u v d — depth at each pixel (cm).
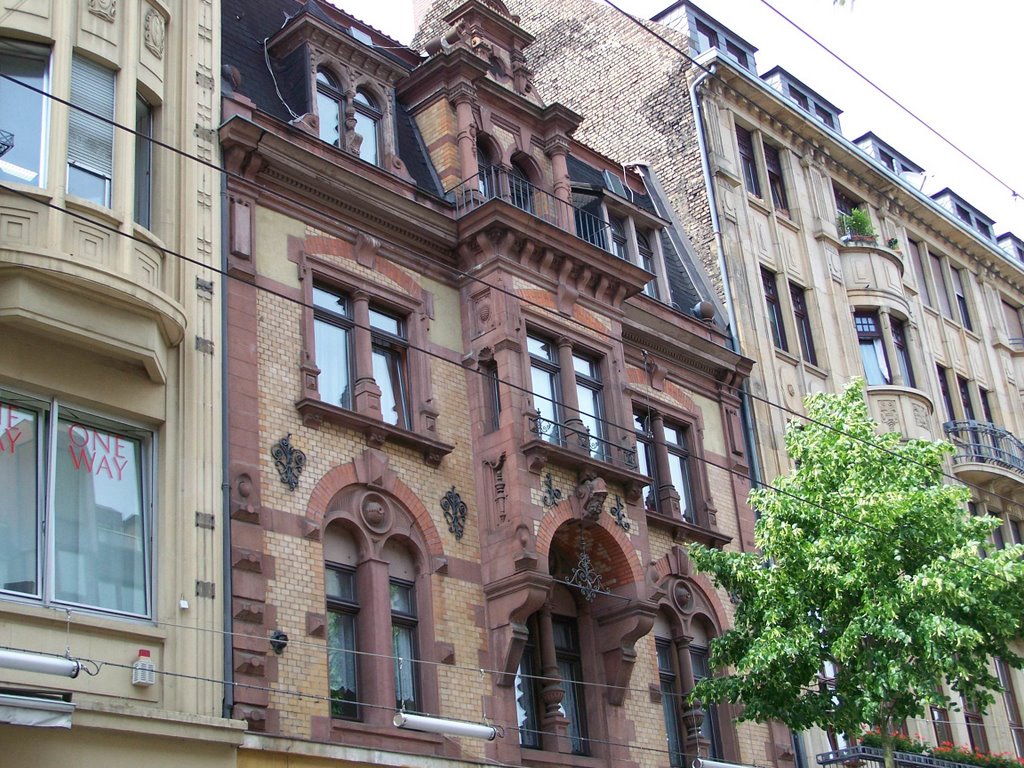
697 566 2092
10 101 1622
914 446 2111
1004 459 3488
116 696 1504
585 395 2283
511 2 3762
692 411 2608
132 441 1664
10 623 1442
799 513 2042
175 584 1614
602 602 2173
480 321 2159
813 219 3291
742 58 3484
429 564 1944
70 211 1587
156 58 1833
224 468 1741
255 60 2150
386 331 2089
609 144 3303
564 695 2106
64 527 1553
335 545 1864
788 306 3056
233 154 1933
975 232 3888
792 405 2902
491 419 2109
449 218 2205
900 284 3397
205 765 1499
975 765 2578
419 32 3092
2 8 1641
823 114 3694
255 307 1884
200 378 1745
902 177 3806
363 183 2092
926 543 1984
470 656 1938
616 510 2191
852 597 1994
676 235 2983
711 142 3075
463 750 1858
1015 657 2000
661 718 2195
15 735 1348
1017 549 1955
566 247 2256
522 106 2456
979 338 3825
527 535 1986
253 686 1642
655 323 2580
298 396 1884
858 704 1953
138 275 1653
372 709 1788
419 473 1997
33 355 1562
